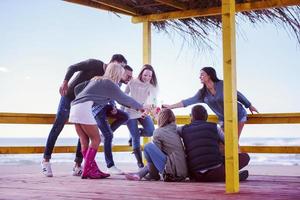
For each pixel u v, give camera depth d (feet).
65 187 17.70
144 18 25.71
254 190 16.24
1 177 22.40
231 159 15.51
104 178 21.57
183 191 16.03
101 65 22.20
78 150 23.32
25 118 24.20
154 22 26.23
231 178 15.51
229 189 15.52
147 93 24.00
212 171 19.01
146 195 15.07
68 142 230.27
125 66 23.36
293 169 39.22
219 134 19.80
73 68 21.77
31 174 24.66
